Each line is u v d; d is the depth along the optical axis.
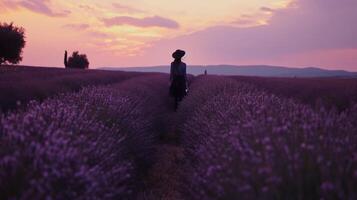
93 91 8.84
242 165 3.56
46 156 3.61
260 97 7.72
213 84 16.42
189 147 7.46
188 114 11.49
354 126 5.11
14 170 3.37
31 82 13.97
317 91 12.35
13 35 43.72
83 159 3.97
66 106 6.36
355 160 3.39
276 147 3.70
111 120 7.01
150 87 18.61
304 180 3.25
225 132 5.38
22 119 4.71
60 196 3.37
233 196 3.41
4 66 41.19
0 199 3.29
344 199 2.95
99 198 3.79
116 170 4.54
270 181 3.14
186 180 5.70
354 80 18.66
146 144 7.73
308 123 4.50
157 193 6.50
